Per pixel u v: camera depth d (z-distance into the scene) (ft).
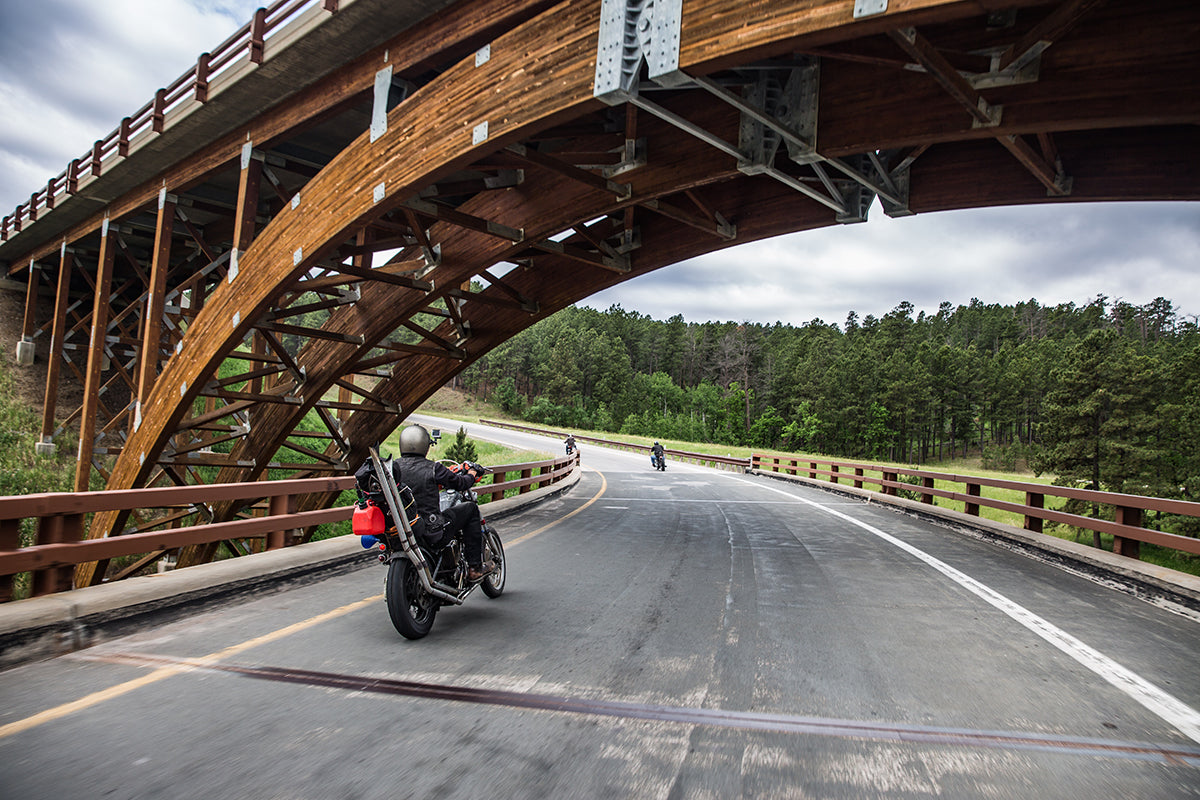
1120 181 36.22
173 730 11.67
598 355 495.41
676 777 10.39
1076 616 21.43
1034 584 26.58
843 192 42.01
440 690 13.93
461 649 16.75
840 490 77.87
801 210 45.21
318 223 44.06
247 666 15.17
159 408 59.11
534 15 34.81
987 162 39.60
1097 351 166.81
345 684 14.16
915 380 371.35
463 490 19.58
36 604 16.25
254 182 54.44
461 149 35.17
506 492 62.39
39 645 15.64
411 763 10.61
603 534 38.96
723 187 48.91
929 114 30.94
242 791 9.58
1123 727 12.76
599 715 12.84
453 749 11.18
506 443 204.85
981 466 379.55
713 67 27.22
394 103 42.32
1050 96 28.27
